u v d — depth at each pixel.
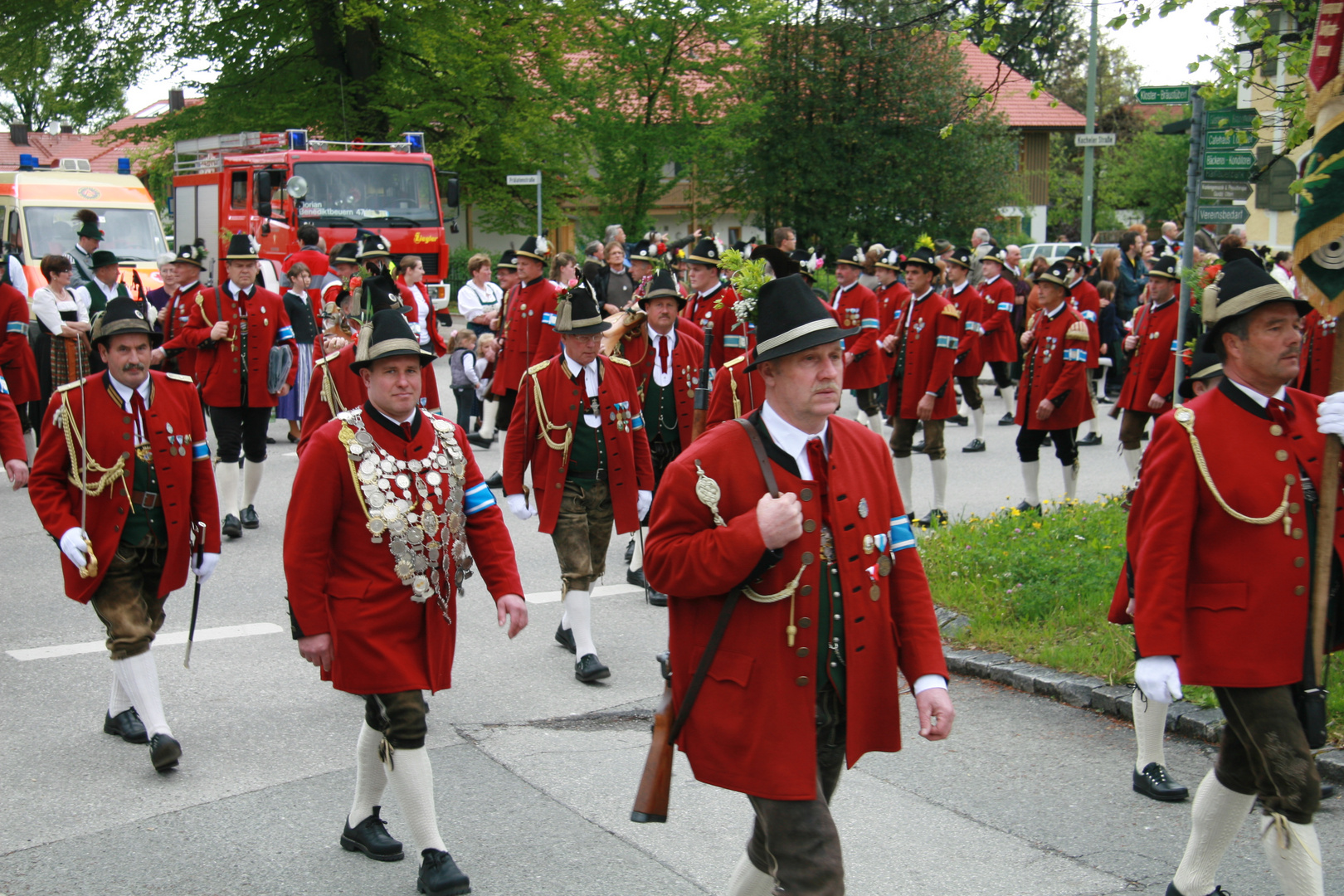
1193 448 3.66
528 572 8.76
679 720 3.12
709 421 7.29
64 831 4.62
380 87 28.81
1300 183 3.81
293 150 19.53
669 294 7.70
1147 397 10.39
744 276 3.72
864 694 3.10
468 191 30.59
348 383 7.16
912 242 34.84
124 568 5.32
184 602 7.86
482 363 13.49
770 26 33.28
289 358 9.73
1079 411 9.79
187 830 4.64
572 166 32.16
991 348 15.20
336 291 8.86
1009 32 7.09
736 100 32.59
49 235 18.11
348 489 4.17
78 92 28.62
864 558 3.13
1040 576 7.27
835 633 3.10
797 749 3.01
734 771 3.03
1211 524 3.67
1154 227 40.91
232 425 9.62
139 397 5.31
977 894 4.09
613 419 6.60
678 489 3.10
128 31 28.41
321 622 4.11
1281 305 3.62
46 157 59.38
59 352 11.92
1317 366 7.95
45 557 9.05
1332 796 4.75
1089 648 6.27
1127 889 4.12
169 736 5.16
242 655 6.80
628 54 30.66
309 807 4.85
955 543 8.21
